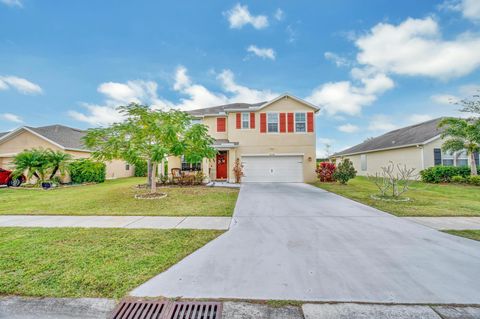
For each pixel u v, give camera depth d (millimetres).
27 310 2482
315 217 6391
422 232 5004
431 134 16812
